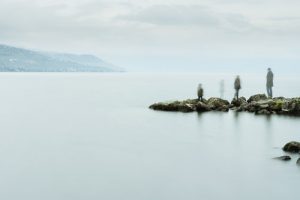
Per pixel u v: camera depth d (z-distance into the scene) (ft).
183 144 95.20
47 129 119.75
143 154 84.84
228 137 104.58
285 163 76.95
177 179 66.49
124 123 132.57
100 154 84.69
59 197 57.72
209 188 62.13
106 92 309.63
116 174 69.31
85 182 64.64
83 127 123.85
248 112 165.58
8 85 431.43
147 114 159.43
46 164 75.92
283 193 59.98
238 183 64.54
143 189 61.41
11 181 65.05
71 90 340.39
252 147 91.50
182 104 172.65
